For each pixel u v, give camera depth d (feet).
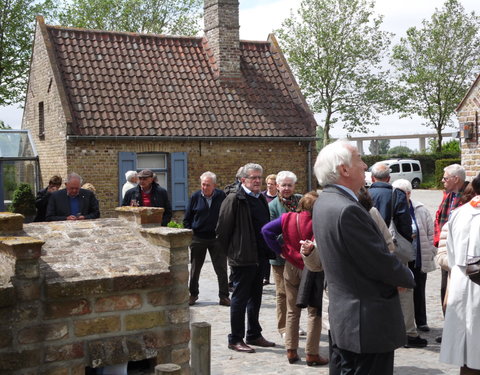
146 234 13.56
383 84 141.59
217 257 29.71
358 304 11.94
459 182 23.82
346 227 11.76
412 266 23.71
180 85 65.05
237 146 63.82
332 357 13.91
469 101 38.65
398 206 22.15
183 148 61.52
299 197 24.39
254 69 70.59
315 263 18.49
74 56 63.31
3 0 103.09
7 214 12.96
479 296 15.51
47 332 11.69
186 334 13.06
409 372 19.30
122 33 67.41
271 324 25.98
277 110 67.15
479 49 138.21
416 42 139.33
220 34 67.36
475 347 15.46
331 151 12.66
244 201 22.11
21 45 104.78
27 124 76.33
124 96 61.52
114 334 12.34
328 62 139.44
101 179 58.29
